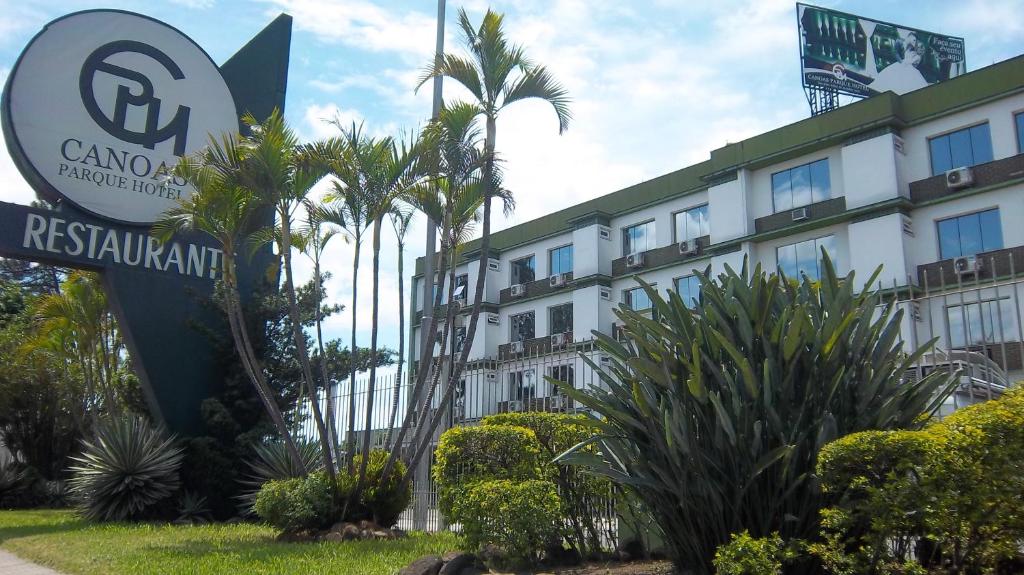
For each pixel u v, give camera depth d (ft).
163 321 58.90
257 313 60.70
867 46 122.52
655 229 124.06
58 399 85.40
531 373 42.22
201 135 62.34
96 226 57.36
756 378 21.86
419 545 35.83
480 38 41.65
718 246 109.40
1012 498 17.44
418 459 42.68
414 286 153.99
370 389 42.55
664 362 22.57
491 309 143.23
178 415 58.44
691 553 22.80
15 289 109.19
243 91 66.03
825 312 23.16
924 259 91.97
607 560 28.58
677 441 21.25
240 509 55.01
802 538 20.77
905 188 94.68
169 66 61.93
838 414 21.49
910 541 19.97
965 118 91.25
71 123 57.31
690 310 24.76
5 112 55.01
